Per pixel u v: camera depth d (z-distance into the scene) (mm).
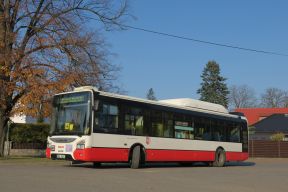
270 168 25375
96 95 18188
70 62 26609
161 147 21156
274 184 15414
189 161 22938
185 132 22859
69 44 26531
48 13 26781
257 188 13898
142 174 16766
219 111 26109
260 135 62625
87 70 27578
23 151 33938
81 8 28484
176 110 22453
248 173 20328
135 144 19719
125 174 16344
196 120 23766
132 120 19703
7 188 11133
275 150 45719
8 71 24359
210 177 17172
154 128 20891
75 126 18094
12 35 25203
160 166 23969
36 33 26312
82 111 18094
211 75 87375
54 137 18594
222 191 12672
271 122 64500
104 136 18250
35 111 24688
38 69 24547
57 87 24688
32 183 12266
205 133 24375
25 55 25078
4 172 15484
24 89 24656
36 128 34688
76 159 17750
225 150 25766
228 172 20484
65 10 27562
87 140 17641
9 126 33281
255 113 83938
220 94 86562
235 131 26906
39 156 30891
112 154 18516
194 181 15219
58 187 11633
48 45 25750
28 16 26891
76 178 14016
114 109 18875
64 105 18797
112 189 11758
